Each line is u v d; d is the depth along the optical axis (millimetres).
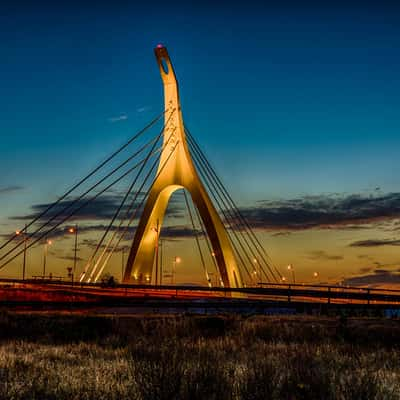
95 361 12945
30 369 11320
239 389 8508
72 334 20984
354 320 24422
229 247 97062
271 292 34062
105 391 8719
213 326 22391
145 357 12008
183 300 39562
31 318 23375
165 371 8539
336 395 8344
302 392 8383
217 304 30203
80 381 9672
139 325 22594
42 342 19422
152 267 100625
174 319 22734
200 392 8133
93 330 21594
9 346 17172
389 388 9094
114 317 23891
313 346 16125
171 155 103875
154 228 91812
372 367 11789
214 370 9141
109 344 18062
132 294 55094
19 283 52438
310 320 24516
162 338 18875
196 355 12672
